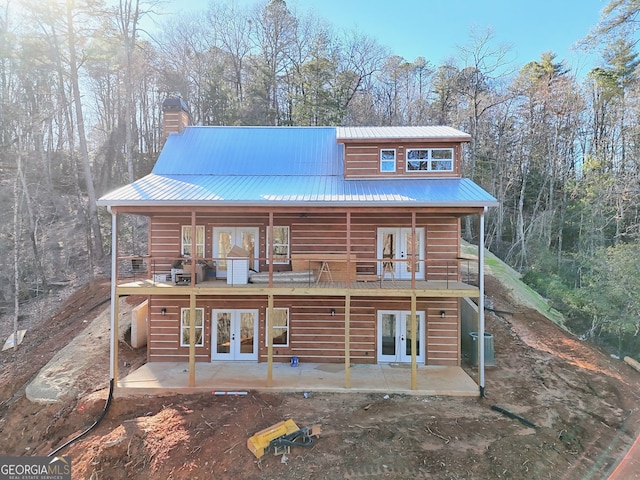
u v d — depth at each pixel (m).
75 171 25.50
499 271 22.25
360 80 40.84
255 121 33.81
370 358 13.86
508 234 35.62
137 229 28.20
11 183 25.89
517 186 35.44
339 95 37.47
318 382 11.96
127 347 14.93
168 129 17.22
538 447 8.74
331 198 11.64
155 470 8.24
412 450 8.38
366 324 13.89
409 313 13.82
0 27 23.56
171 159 15.37
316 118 33.75
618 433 9.94
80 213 26.94
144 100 38.59
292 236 13.91
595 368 13.92
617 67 26.98
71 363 13.64
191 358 11.66
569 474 8.17
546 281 23.95
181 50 39.88
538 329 16.80
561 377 12.79
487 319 16.94
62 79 26.23
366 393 11.45
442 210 11.51
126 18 25.23
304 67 35.50
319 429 8.79
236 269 12.37
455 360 13.64
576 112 33.34
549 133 33.75
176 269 12.78
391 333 13.95
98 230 24.98
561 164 34.38
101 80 37.78
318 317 13.95
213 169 14.95
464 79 37.47
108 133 36.59
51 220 28.16
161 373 12.70
